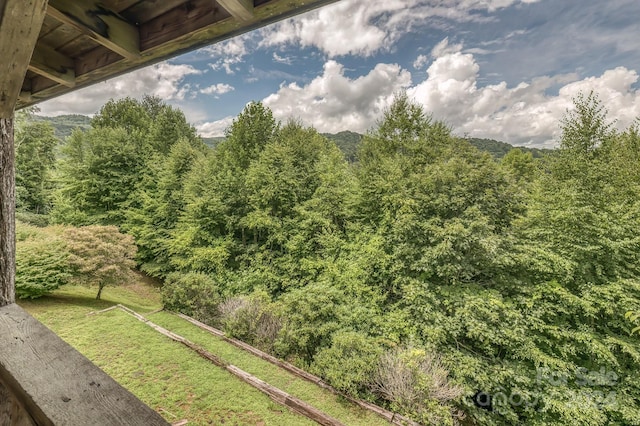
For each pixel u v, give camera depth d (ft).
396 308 24.80
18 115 45.50
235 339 23.62
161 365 18.79
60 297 28.40
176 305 28.53
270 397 17.11
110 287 36.58
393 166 33.24
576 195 23.97
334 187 36.22
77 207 45.91
